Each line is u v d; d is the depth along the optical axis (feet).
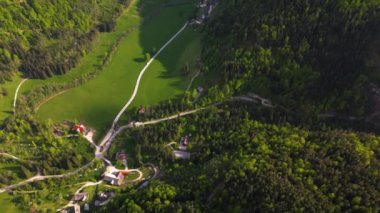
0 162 571.28
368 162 415.23
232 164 442.91
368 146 451.12
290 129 522.88
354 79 527.81
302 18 574.97
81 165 576.20
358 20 530.27
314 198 371.76
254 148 479.41
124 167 568.00
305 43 561.02
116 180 546.26
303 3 579.48
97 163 572.51
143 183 536.83
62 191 541.75
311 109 547.90
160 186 455.22
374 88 519.19
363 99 525.75
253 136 508.12
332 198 373.81
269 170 413.18
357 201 362.53
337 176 397.19
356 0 536.83
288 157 435.12
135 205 431.43
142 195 453.99
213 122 573.74
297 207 361.51
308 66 556.51
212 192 421.59
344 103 532.32
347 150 435.12
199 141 567.59
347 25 535.60
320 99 548.72
